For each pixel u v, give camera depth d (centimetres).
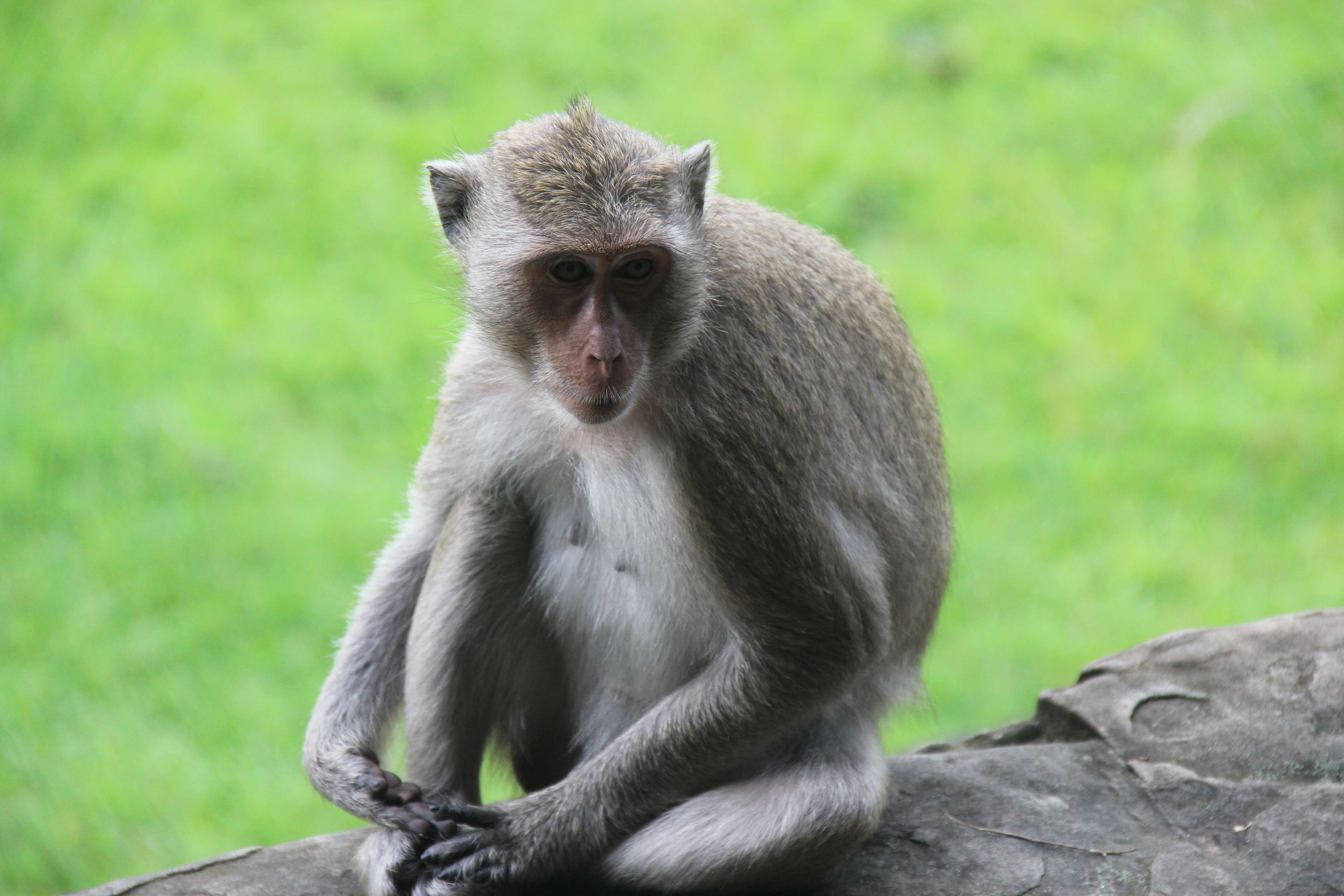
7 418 1544
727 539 662
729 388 660
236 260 1747
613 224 633
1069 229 1759
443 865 667
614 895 679
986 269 1719
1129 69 1981
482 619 729
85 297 1703
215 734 1241
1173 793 743
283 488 1482
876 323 739
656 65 2023
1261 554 1381
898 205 1803
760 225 719
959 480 1484
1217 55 1988
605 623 736
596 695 759
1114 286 1692
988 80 1980
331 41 2069
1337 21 2014
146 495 1473
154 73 2012
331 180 1844
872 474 719
